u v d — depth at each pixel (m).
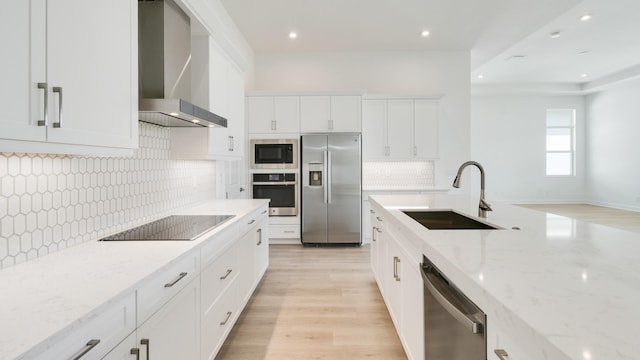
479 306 0.92
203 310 1.68
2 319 0.81
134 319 1.08
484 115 9.05
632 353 0.54
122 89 1.47
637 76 6.97
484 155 9.09
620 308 0.71
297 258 4.24
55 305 0.89
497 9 3.97
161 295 1.25
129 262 1.28
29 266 1.23
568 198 9.12
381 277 2.74
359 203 4.75
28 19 0.97
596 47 5.62
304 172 4.75
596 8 4.11
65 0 1.12
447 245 1.29
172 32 2.12
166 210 2.48
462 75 5.40
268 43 5.00
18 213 1.26
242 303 2.46
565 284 0.86
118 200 1.89
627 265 1.02
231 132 3.10
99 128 1.31
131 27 1.54
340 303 2.87
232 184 4.25
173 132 2.54
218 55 2.74
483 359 0.90
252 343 2.24
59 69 1.09
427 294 1.43
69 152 1.18
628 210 7.84
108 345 0.95
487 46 5.21
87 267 1.22
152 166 2.29
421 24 4.38
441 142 5.42
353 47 5.21
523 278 0.91
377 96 5.00
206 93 2.54
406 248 1.86
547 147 9.21
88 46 1.24
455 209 2.38
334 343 2.24
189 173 2.90
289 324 2.50
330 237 4.77
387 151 5.07
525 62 6.50
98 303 0.91
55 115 1.07
